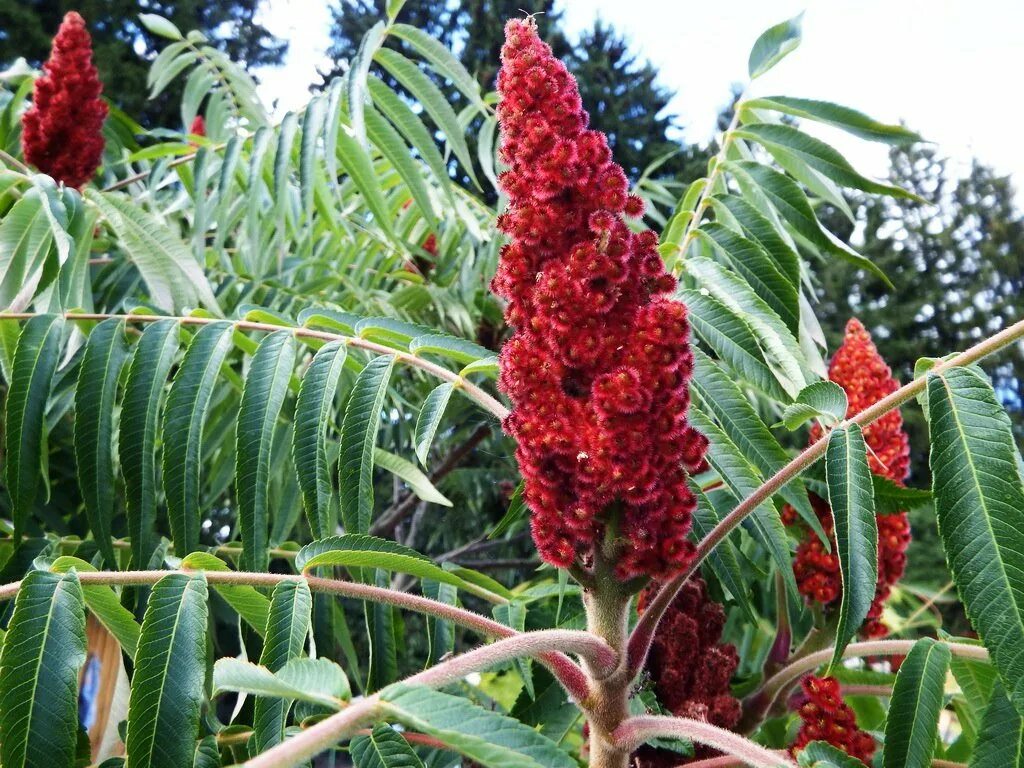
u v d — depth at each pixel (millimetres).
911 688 296
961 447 257
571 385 313
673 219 475
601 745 314
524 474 313
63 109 786
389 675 415
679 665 439
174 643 281
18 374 390
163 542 476
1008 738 260
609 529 304
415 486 449
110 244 749
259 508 362
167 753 268
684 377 298
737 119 475
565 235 315
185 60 830
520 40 329
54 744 267
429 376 902
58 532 644
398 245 608
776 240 433
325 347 381
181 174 716
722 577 414
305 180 499
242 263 839
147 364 385
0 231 474
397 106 517
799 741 377
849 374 479
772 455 368
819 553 466
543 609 518
